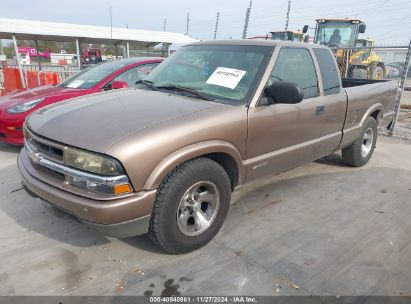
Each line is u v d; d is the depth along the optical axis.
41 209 3.92
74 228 3.55
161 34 14.33
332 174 5.28
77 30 12.75
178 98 3.46
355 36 15.93
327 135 4.53
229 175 3.48
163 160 2.74
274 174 3.96
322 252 3.25
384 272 3.00
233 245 3.31
